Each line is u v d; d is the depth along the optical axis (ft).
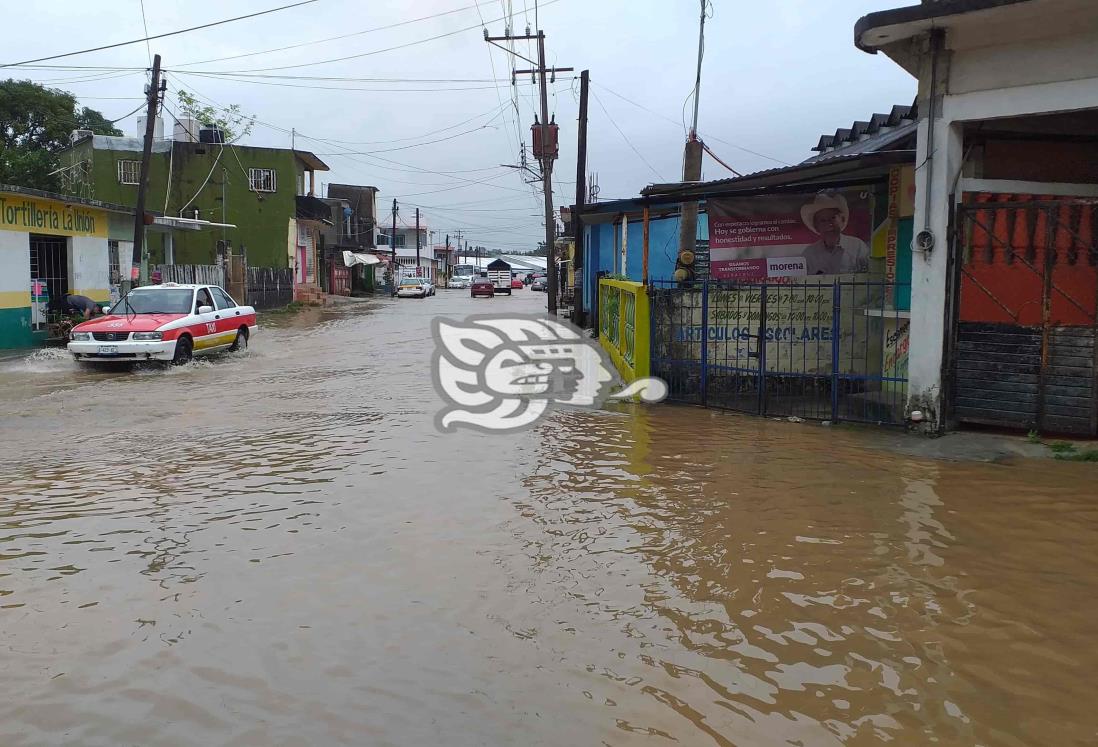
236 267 100.27
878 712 10.37
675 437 26.89
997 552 15.83
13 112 111.75
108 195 113.80
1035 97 23.47
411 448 25.41
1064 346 24.47
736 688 10.98
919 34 24.99
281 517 18.33
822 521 17.79
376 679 11.23
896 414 29.27
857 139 45.68
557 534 17.12
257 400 35.01
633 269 66.59
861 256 35.35
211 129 118.52
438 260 324.39
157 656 11.89
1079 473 21.58
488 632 12.62
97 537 17.02
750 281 35.88
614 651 12.01
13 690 10.97
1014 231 25.04
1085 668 11.44
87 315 57.16
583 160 75.56
